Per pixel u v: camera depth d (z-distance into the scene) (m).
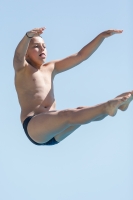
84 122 23.12
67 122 23.62
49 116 24.23
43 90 26.56
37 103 26.22
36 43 27.06
